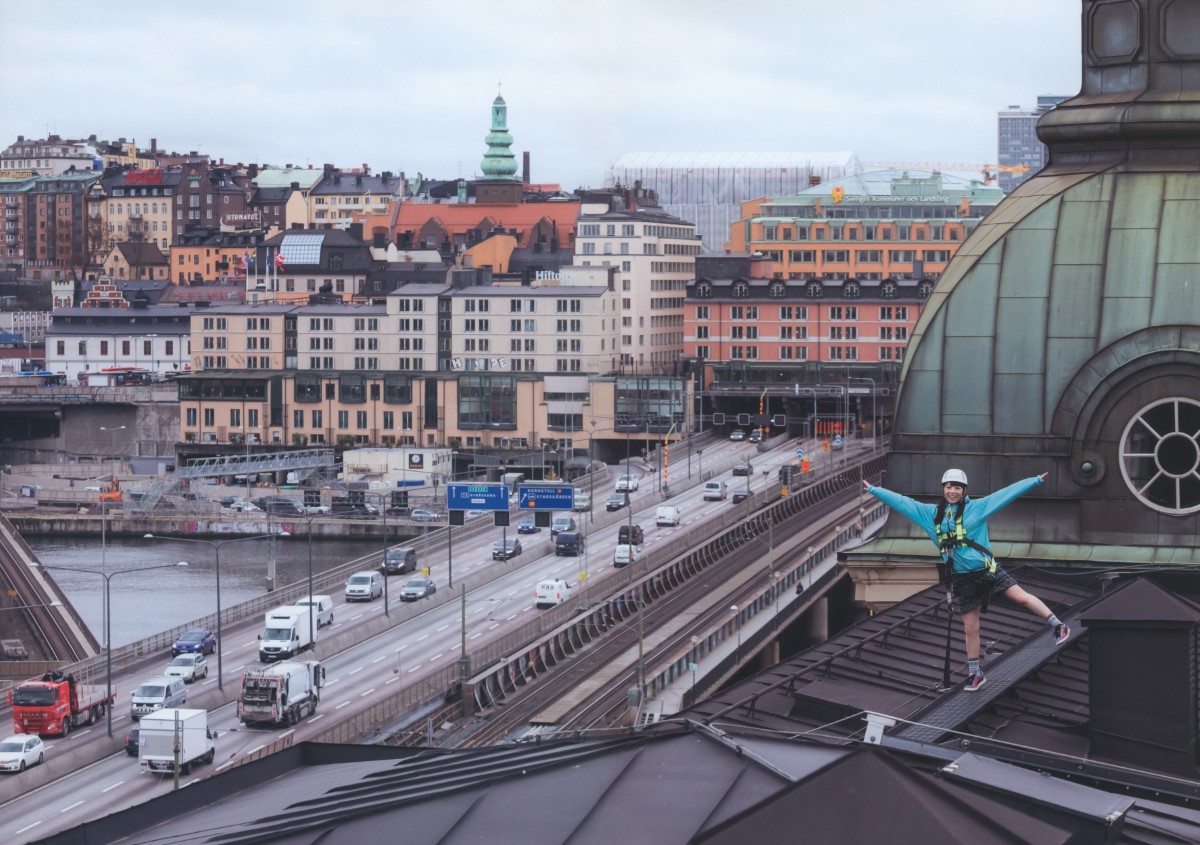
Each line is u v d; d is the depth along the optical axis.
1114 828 27.23
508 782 32.69
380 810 32.06
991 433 64.44
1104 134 65.69
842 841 25.70
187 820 36.88
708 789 31.16
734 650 149.75
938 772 29.45
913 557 66.06
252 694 141.88
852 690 45.72
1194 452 61.91
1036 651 46.59
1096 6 67.44
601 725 125.75
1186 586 58.50
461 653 164.75
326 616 190.25
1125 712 37.31
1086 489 63.12
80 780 129.00
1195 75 65.25
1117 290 63.38
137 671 170.50
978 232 66.88
